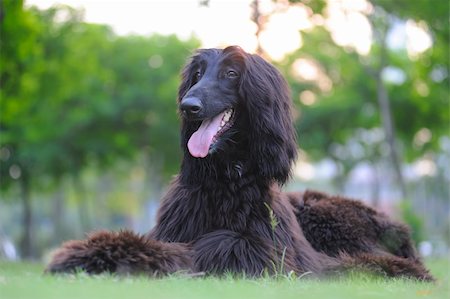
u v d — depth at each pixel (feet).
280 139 22.17
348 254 24.68
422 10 81.46
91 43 108.58
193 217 21.52
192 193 21.74
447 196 172.65
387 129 89.97
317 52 116.57
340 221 25.61
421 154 136.46
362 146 141.69
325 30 85.81
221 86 21.91
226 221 21.33
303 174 187.32
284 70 111.86
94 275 16.94
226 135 21.77
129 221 221.66
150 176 139.44
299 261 21.77
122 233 18.90
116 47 126.93
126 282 16.24
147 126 124.77
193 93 21.42
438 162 161.48
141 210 199.62
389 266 23.72
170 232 21.68
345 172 142.82
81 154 120.88
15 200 126.72
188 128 22.40
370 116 124.47
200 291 15.72
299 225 24.57
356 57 89.04
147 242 18.90
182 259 19.12
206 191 21.58
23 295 13.94
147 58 127.13
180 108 21.63
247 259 19.98
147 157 136.46
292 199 26.09
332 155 138.10
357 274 22.08
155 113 122.01
